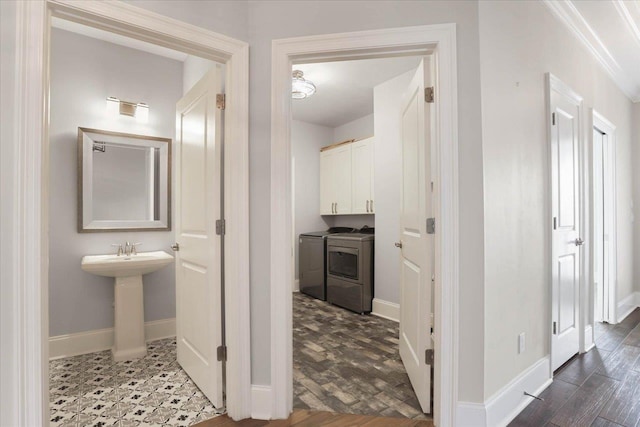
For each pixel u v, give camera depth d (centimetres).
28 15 122
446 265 160
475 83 161
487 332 163
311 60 179
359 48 167
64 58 260
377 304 369
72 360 250
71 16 136
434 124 170
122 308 254
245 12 176
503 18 180
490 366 166
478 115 160
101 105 274
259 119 175
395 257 348
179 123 237
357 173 441
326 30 171
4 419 117
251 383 177
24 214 120
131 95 288
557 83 229
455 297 160
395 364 242
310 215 512
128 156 286
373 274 380
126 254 274
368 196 423
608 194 339
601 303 344
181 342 236
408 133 219
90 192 268
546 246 219
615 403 192
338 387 209
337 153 477
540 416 179
